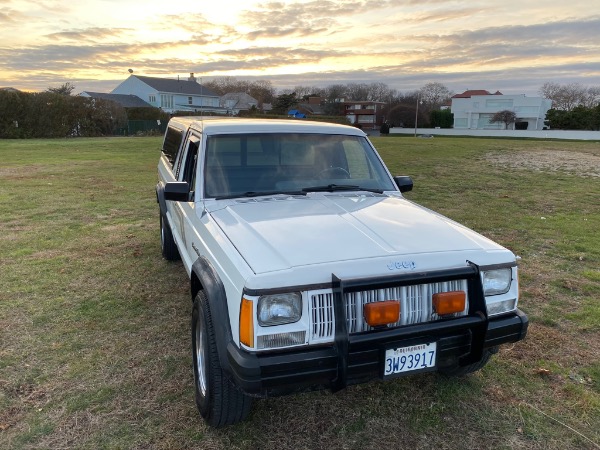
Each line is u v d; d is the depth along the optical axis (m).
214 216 3.38
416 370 2.67
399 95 90.38
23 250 6.64
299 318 2.49
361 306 2.57
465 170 16.72
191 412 3.16
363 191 4.05
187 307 4.80
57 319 4.50
